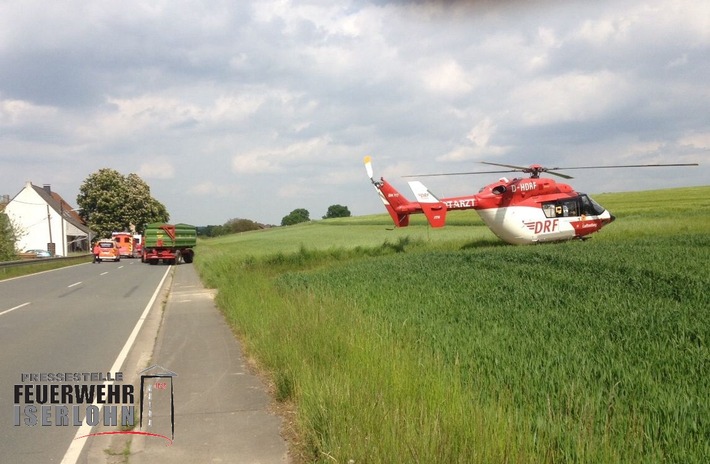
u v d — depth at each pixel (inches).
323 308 383.6
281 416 231.9
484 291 466.0
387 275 631.2
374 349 262.5
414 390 208.1
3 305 660.7
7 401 267.3
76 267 1583.4
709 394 201.5
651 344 270.8
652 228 1109.1
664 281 453.4
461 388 211.2
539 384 214.7
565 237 992.9
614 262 573.0
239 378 294.7
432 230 2138.3
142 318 545.0
